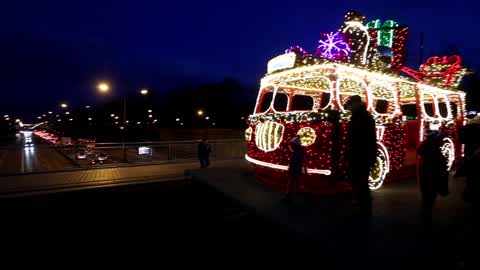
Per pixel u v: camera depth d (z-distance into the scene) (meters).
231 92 53.06
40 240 7.12
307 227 4.54
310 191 6.39
